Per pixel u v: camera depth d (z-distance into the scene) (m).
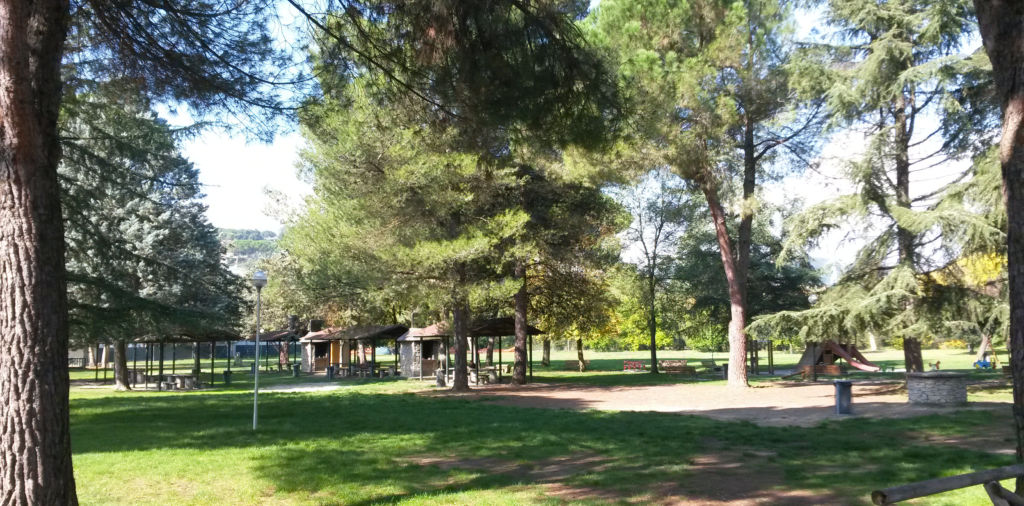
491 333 32.66
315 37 7.77
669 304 43.81
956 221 18.50
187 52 7.70
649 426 13.52
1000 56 4.82
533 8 7.22
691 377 33.69
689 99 19.06
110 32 7.59
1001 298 19.77
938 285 21.14
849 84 21.16
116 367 30.05
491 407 18.55
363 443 11.67
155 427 14.16
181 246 30.16
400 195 22.19
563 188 26.73
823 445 10.77
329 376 37.16
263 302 47.25
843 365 39.38
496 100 7.47
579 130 7.75
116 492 8.11
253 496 7.85
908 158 21.98
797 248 21.58
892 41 20.06
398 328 39.22
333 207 23.97
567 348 95.06
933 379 16.53
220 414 16.83
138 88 8.42
